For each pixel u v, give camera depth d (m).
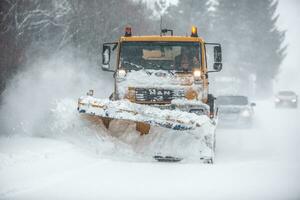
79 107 21.83
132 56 25.66
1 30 46.34
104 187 16.36
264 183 17.47
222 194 15.66
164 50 25.59
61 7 57.19
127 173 18.83
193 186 16.83
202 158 21.12
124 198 14.95
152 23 84.06
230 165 21.36
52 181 16.91
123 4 70.44
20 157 19.78
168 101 24.73
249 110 42.62
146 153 21.52
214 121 23.33
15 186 15.91
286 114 69.25
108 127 22.02
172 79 24.84
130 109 21.30
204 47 25.88
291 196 15.43
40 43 55.84
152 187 16.56
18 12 50.16
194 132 20.97
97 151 21.97
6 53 43.44
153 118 21.09
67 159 20.47
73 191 15.65
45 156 20.38
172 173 19.09
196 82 24.75
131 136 21.80
